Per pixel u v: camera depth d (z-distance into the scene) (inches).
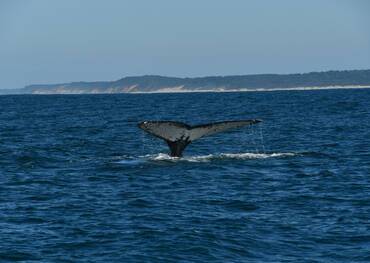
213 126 1919.3
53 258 1176.8
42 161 2269.9
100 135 3366.1
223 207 1531.7
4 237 1298.0
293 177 1891.0
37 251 1214.3
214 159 2178.9
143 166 2049.7
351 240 1264.8
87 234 1315.2
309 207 1526.8
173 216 1445.6
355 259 1163.9
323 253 1198.3
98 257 1183.6
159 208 1520.7
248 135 3218.5
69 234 1317.7
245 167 2043.6
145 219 1423.5
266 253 1205.7
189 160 2142.0
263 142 2906.0
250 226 1364.4
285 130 3506.4
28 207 1547.7
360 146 2655.0
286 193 1678.2
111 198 1633.9
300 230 1333.7
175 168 2005.4
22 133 3565.5
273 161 2169.0
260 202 1579.7
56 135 3403.1
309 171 1987.0
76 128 3907.5
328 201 1584.6
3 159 2331.4
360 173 1961.1
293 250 1217.4
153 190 1717.5
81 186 1791.3
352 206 1530.5
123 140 3068.4
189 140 1989.4
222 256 1193.4
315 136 3139.8
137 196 1646.2
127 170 1998.0
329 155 2331.4
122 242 1262.3
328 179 1860.2
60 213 1486.2
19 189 1765.5
